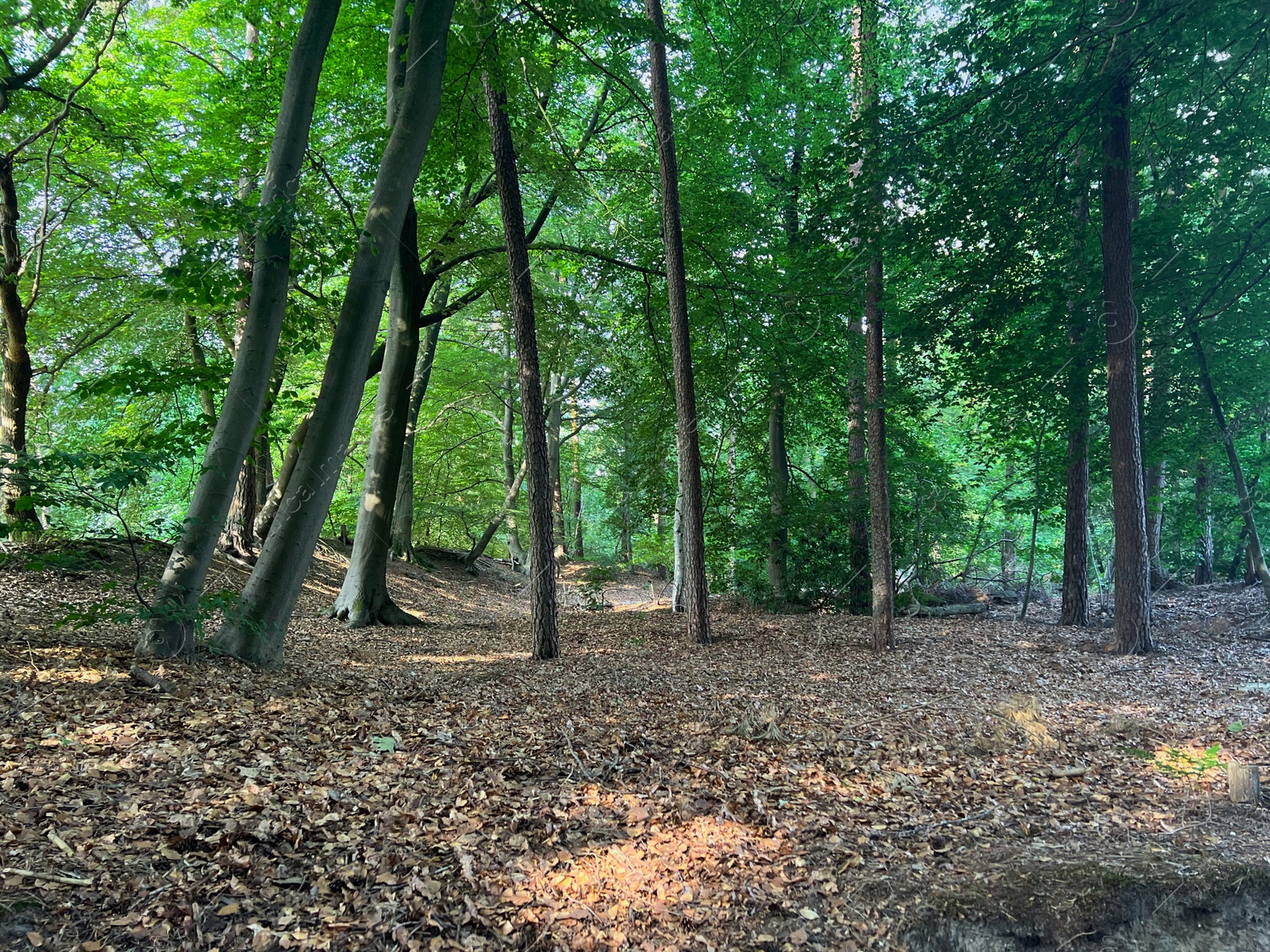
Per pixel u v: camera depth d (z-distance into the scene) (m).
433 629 13.27
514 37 9.79
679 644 12.20
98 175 12.95
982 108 11.09
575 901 3.40
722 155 14.46
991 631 13.91
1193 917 3.57
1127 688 8.46
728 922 3.36
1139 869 3.76
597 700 7.33
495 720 6.10
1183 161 11.91
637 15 9.52
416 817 3.96
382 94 13.12
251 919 2.93
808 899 3.56
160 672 5.78
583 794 4.58
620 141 16.39
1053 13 10.77
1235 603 15.69
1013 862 3.90
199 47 14.18
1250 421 16.44
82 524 17.42
